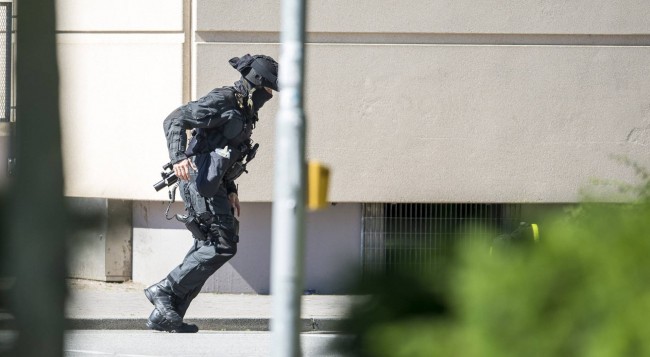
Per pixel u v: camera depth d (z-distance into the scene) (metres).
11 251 14.77
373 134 41.16
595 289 8.62
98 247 14.99
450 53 41.41
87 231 14.84
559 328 8.63
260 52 40.31
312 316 32.72
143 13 40.81
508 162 41.84
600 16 42.00
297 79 17.50
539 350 8.63
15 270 14.82
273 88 31.44
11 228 14.79
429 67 41.34
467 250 9.08
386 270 9.12
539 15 41.66
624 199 10.25
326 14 40.81
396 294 8.98
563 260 8.81
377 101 41.19
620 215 9.48
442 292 8.88
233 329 35.56
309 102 40.94
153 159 40.78
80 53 42.00
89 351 30.56
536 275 8.76
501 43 41.81
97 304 37.41
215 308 37.50
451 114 41.53
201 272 32.09
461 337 8.73
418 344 8.79
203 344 32.19
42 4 16.08
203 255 31.83
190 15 40.31
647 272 8.63
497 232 9.62
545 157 42.03
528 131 41.91
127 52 41.22
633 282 8.59
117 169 41.50
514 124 41.84
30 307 15.00
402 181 41.34
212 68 40.12
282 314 17.11
